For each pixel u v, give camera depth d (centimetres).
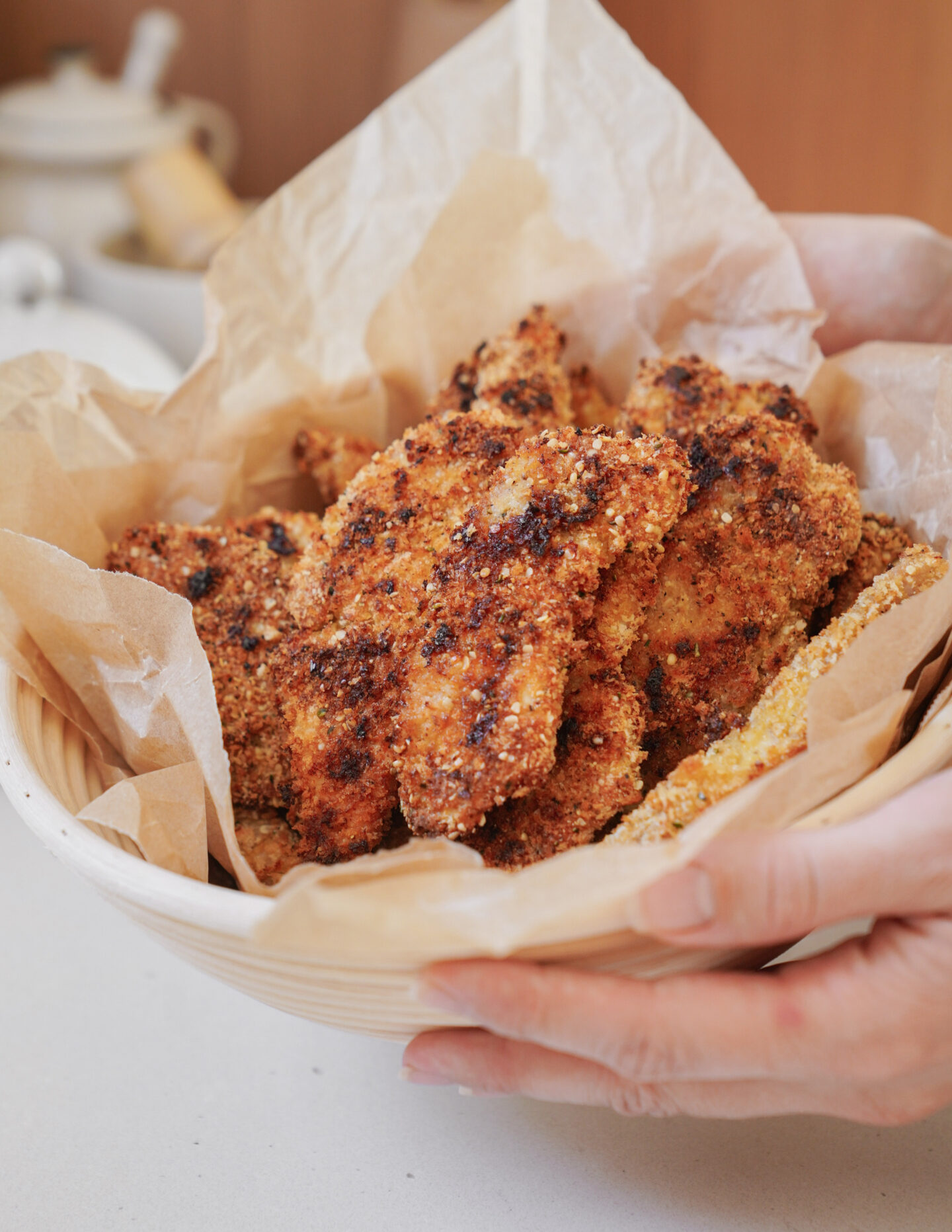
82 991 40
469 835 36
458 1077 33
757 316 46
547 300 47
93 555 42
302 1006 33
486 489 39
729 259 45
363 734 37
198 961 33
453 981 30
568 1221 34
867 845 30
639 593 38
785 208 101
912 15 92
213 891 30
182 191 79
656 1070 32
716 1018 31
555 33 46
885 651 33
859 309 50
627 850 29
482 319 47
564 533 37
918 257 48
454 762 35
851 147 98
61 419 42
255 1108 37
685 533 39
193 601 41
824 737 33
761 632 39
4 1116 37
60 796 36
